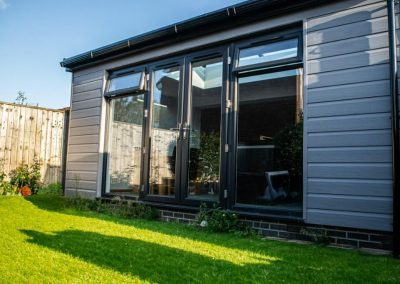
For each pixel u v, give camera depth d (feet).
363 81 11.24
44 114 24.99
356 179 11.08
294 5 12.82
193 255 9.15
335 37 11.93
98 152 19.71
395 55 10.39
